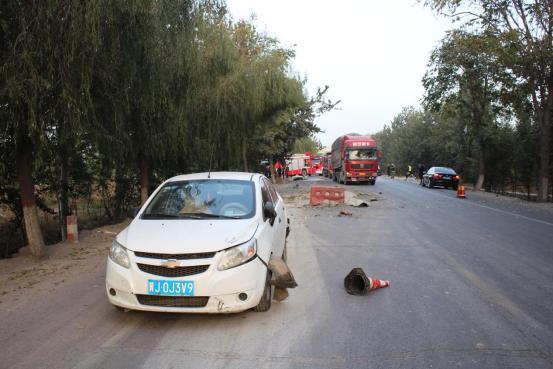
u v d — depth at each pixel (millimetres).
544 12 21031
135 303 4836
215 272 4770
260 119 25781
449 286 6594
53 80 7102
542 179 23281
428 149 62938
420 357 4176
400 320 5145
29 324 5047
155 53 9266
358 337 4641
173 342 4500
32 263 8359
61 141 7652
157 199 6203
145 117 11414
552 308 5590
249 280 4895
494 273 7383
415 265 7977
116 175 14156
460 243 10195
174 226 5391
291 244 10195
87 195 13227
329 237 11188
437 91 30562
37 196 11453
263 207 6082
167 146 13164
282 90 26234
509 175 38062
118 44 7910
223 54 14148
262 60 22688
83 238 10828
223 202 6016
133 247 4965
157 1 8344
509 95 23953
